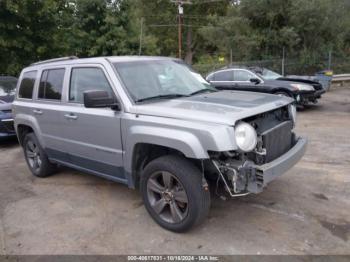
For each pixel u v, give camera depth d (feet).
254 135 10.46
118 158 12.98
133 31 77.36
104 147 13.46
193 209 10.97
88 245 11.43
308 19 63.26
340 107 38.91
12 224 13.16
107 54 74.95
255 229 11.89
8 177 18.83
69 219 13.33
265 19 67.31
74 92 14.71
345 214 12.76
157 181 12.16
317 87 37.27
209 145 10.06
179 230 11.67
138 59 14.38
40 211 14.17
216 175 11.67
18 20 48.57
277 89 35.86
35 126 17.08
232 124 10.02
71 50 68.64
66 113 14.76
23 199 15.53
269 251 10.59
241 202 13.96
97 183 17.08
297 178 16.43
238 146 10.09
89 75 14.02
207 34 75.15
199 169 11.34
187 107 11.48
